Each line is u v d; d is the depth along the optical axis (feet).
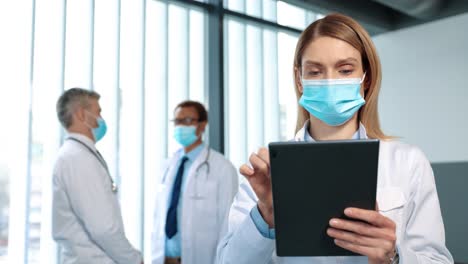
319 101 3.08
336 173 2.20
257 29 10.18
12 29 6.64
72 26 7.29
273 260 3.08
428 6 9.19
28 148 6.69
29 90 6.75
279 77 10.57
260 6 10.03
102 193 5.37
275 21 10.34
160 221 7.38
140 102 8.06
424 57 10.57
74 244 5.28
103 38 7.66
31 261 6.63
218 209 7.32
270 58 10.42
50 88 6.98
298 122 3.57
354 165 2.18
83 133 5.82
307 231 2.29
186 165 7.65
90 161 5.46
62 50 7.14
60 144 7.02
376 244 2.14
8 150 6.50
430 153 10.29
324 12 10.03
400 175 3.07
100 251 5.36
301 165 2.23
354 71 3.05
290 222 2.30
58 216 5.36
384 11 10.98
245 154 9.69
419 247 2.84
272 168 2.27
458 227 9.56
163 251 7.11
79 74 7.32
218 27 9.12
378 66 3.16
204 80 9.22
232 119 9.52
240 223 2.95
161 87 8.43
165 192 7.47
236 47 9.71
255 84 10.03
